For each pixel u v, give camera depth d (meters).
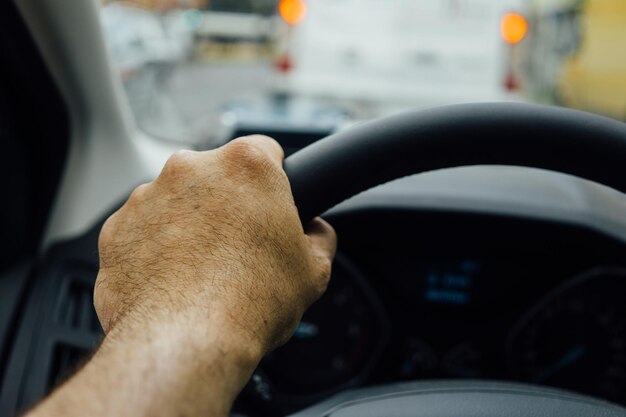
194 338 0.44
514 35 4.79
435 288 1.25
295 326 0.52
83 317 1.22
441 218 1.18
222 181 0.53
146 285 0.49
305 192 0.60
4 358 1.18
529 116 0.61
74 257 1.28
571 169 0.61
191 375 0.42
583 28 5.85
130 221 0.53
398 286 1.26
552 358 1.24
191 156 0.54
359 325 1.28
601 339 1.21
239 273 0.48
